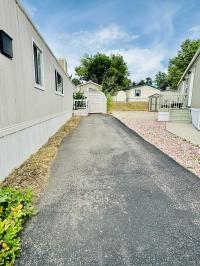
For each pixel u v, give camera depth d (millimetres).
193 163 4359
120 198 2879
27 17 4613
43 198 2873
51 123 7430
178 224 2293
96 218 2404
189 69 12594
